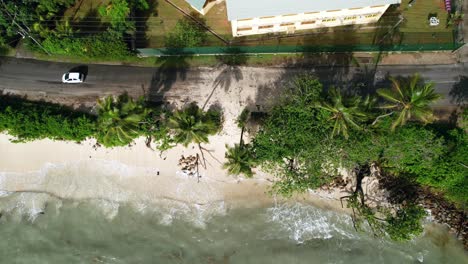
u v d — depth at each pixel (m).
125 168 63.66
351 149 54.94
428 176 58.72
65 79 63.28
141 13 64.62
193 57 63.94
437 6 62.81
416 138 56.16
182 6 64.75
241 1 57.31
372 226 61.78
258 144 56.66
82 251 63.72
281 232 62.84
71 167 64.12
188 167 62.88
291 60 63.25
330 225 62.62
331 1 56.94
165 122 61.09
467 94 60.97
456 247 61.16
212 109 62.75
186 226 63.31
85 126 60.62
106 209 63.97
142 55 63.25
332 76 62.44
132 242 63.50
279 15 57.41
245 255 62.56
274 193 62.97
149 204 63.69
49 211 64.56
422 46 60.84
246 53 63.12
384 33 62.50
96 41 60.22
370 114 53.81
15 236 64.75
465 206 60.41
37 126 60.72
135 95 63.44
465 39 62.22
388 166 60.12
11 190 64.56
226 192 63.38
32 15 60.69
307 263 61.78
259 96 62.66
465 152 57.25
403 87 55.72
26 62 65.00
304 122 54.84
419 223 57.91
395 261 61.56
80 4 65.12
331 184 62.22
